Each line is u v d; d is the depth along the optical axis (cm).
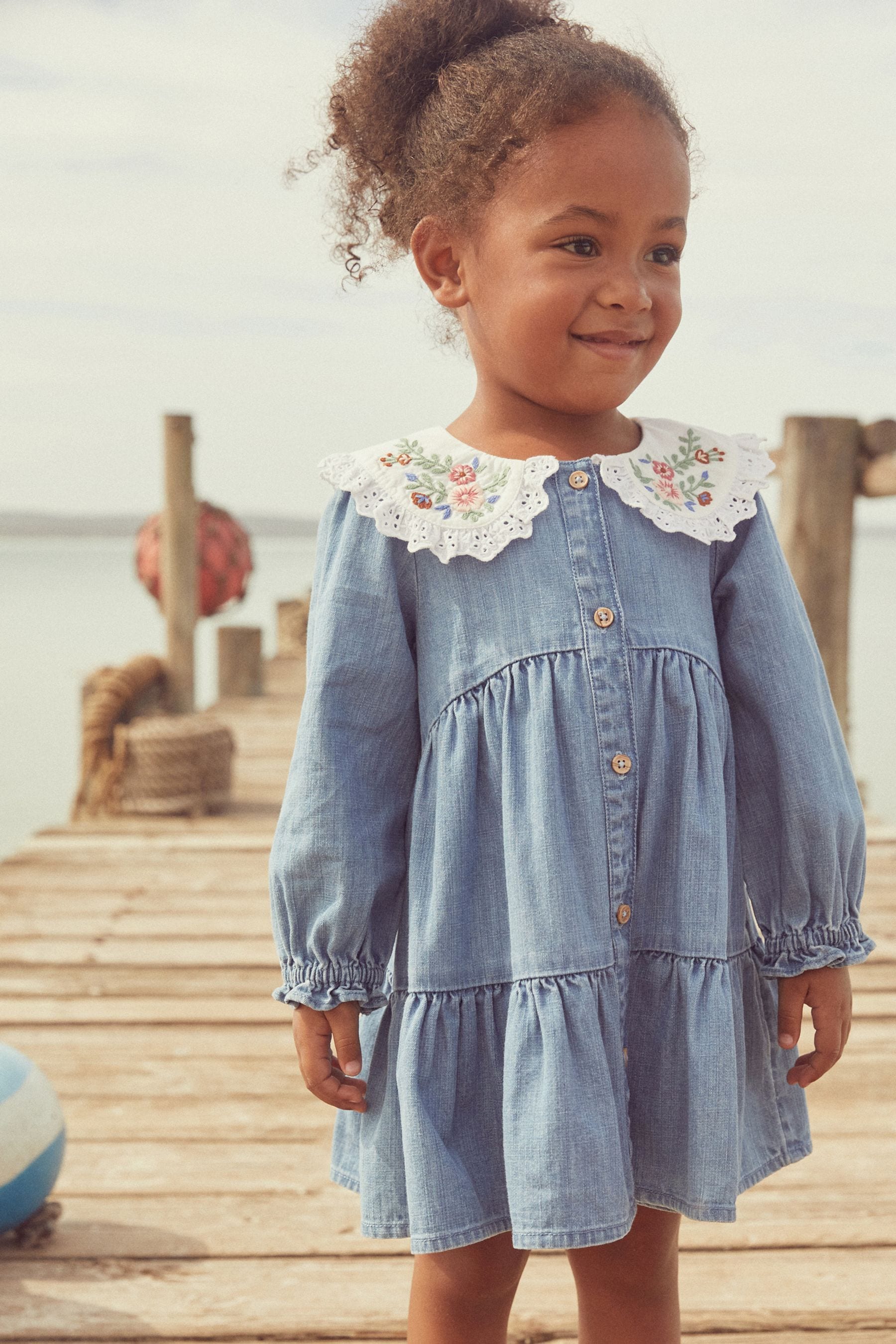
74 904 402
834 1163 231
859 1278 196
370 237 162
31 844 480
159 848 475
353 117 153
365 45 150
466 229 137
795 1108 147
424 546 136
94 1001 317
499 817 134
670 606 137
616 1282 146
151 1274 201
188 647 677
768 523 146
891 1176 226
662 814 135
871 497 430
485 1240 139
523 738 133
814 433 427
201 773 541
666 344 137
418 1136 130
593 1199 124
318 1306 192
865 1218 213
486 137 132
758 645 140
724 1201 129
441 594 138
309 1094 264
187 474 670
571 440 140
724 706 139
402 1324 188
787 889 138
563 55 132
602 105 129
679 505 140
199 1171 232
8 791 1045
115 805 541
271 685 900
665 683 134
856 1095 258
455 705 136
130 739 538
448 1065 133
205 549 781
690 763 134
